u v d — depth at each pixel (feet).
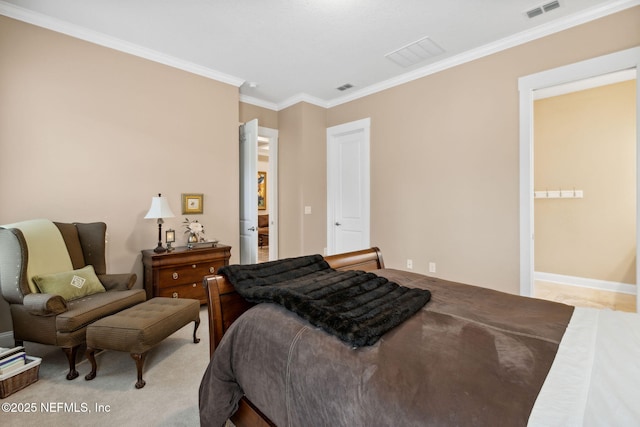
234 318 4.84
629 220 12.58
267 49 10.27
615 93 12.80
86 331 6.38
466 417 2.31
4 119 7.97
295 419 3.37
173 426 5.08
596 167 13.23
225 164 12.41
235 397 4.30
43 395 5.89
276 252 15.83
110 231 9.66
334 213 15.58
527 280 9.52
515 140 9.68
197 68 11.46
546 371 2.78
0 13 7.89
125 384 6.27
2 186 7.95
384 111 13.14
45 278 7.02
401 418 2.48
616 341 3.34
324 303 4.13
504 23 8.82
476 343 3.34
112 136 9.68
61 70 8.79
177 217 11.12
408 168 12.37
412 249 12.32
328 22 8.78
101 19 8.59
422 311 4.35
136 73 10.14
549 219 14.37
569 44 8.64
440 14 8.38
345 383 2.97
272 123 15.70
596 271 13.26
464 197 10.83
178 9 8.16
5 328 7.97
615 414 2.16
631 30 7.75
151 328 6.31
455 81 10.96
